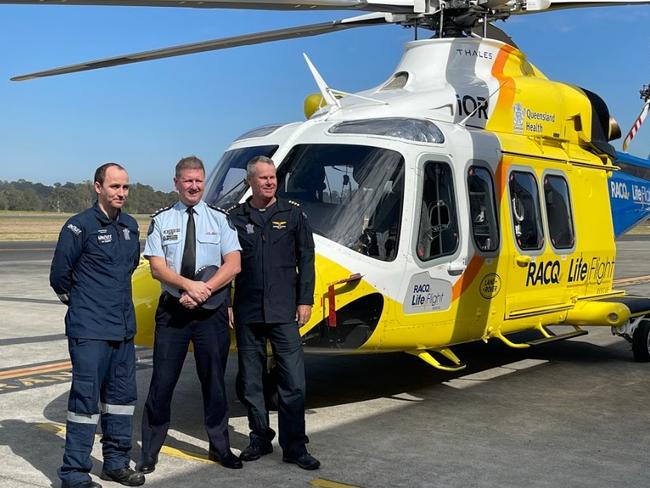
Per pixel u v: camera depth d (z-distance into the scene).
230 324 4.80
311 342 5.50
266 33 6.93
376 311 5.70
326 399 6.42
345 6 5.83
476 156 6.55
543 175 7.36
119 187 4.22
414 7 6.77
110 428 4.39
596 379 7.32
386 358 8.16
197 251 4.41
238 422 5.74
